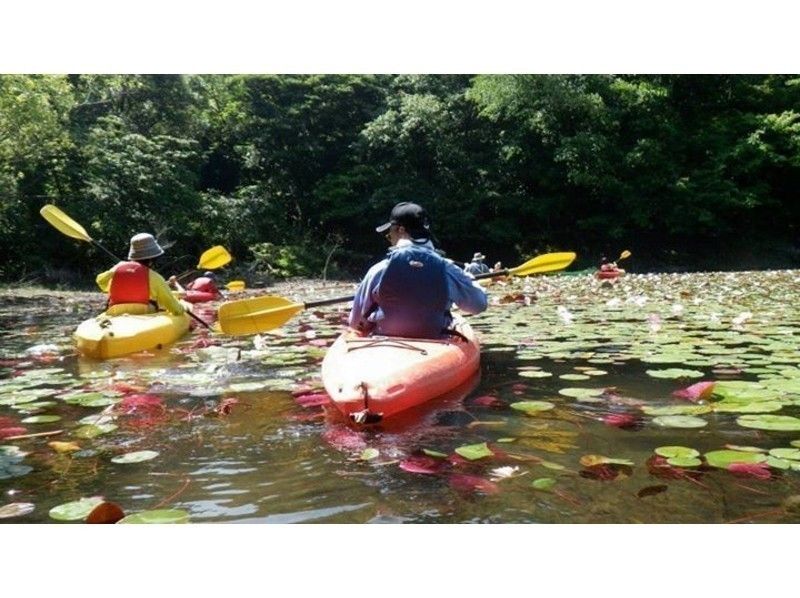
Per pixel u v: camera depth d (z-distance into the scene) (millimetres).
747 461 2090
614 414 2715
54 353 4566
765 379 3254
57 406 3031
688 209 19594
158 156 16375
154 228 16016
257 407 2957
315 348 4566
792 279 12094
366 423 2623
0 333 6012
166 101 18453
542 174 20578
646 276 14188
